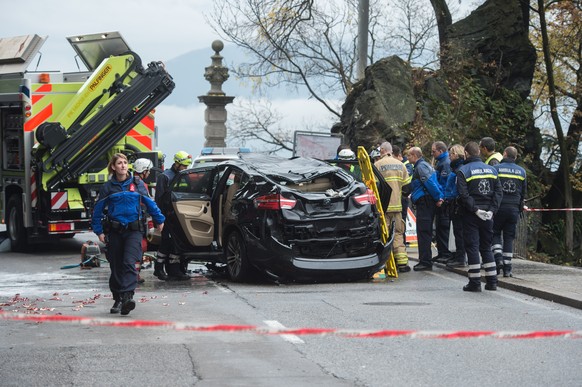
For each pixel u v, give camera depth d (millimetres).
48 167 26062
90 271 22109
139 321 12844
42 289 18328
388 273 20078
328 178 19109
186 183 20172
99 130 26406
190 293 17344
